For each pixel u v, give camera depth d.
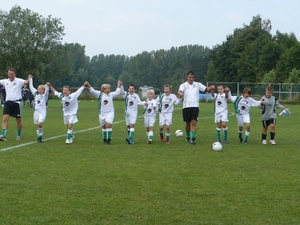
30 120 20.98
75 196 6.73
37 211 5.98
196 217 5.82
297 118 25.02
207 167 9.12
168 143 13.03
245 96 13.27
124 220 5.68
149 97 13.16
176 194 6.90
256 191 7.12
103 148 11.76
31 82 13.32
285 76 70.25
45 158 9.96
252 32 87.06
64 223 5.54
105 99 12.68
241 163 9.66
